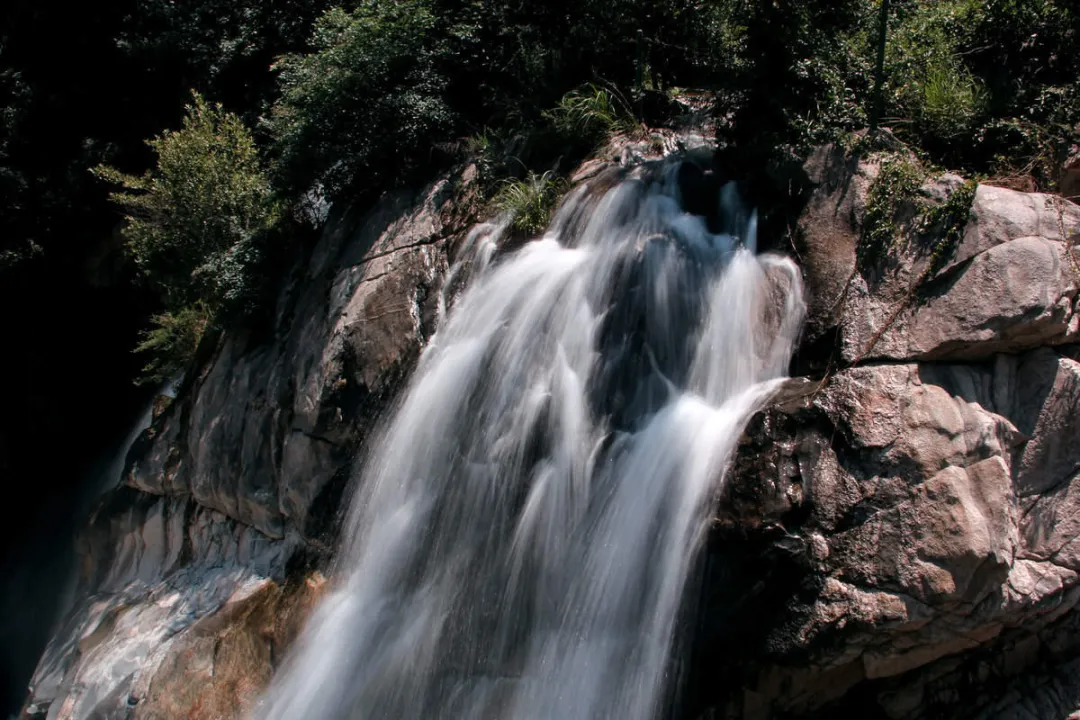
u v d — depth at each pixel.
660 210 7.30
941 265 5.95
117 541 11.30
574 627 6.14
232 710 7.60
